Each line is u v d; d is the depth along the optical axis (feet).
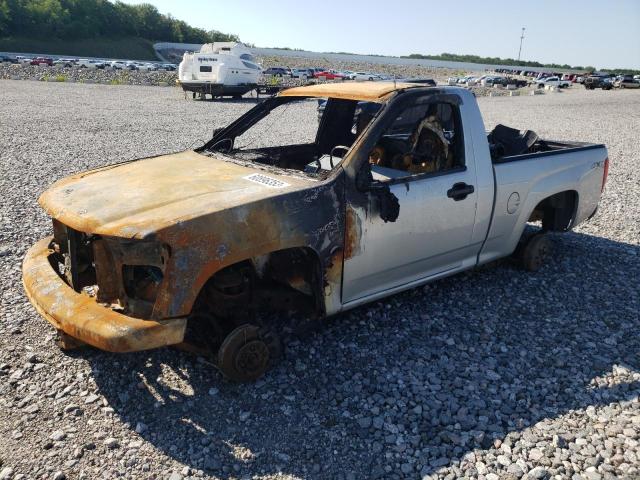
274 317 13.99
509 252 16.48
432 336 13.55
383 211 12.15
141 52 346.95
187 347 11.22
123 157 36.11
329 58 437.58
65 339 11.80
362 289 12.76
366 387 11.39
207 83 88.33
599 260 19.19
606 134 57.47
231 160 13.82
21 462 9.02
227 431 9.95
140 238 9.32
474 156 14.21
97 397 10.79
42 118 55.57
